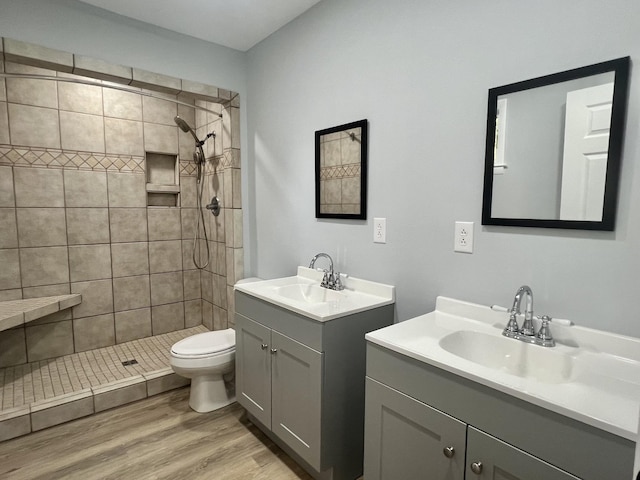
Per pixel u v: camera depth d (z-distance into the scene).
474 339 1.38
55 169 2.81
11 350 2.71
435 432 1.14
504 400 0.97
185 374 2.25
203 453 1.93
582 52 1.18
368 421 1.37
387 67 1.75
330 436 1.62
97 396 2.28
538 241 1.32
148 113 3.19
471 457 1.05
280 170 2.49
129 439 2.04
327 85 2.08
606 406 0.86
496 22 1.37
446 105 1.54
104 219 3.05
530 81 1.28
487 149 1.41
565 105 1.22
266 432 2.09
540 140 1.28
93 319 3.05
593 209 1.17
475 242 1.49
